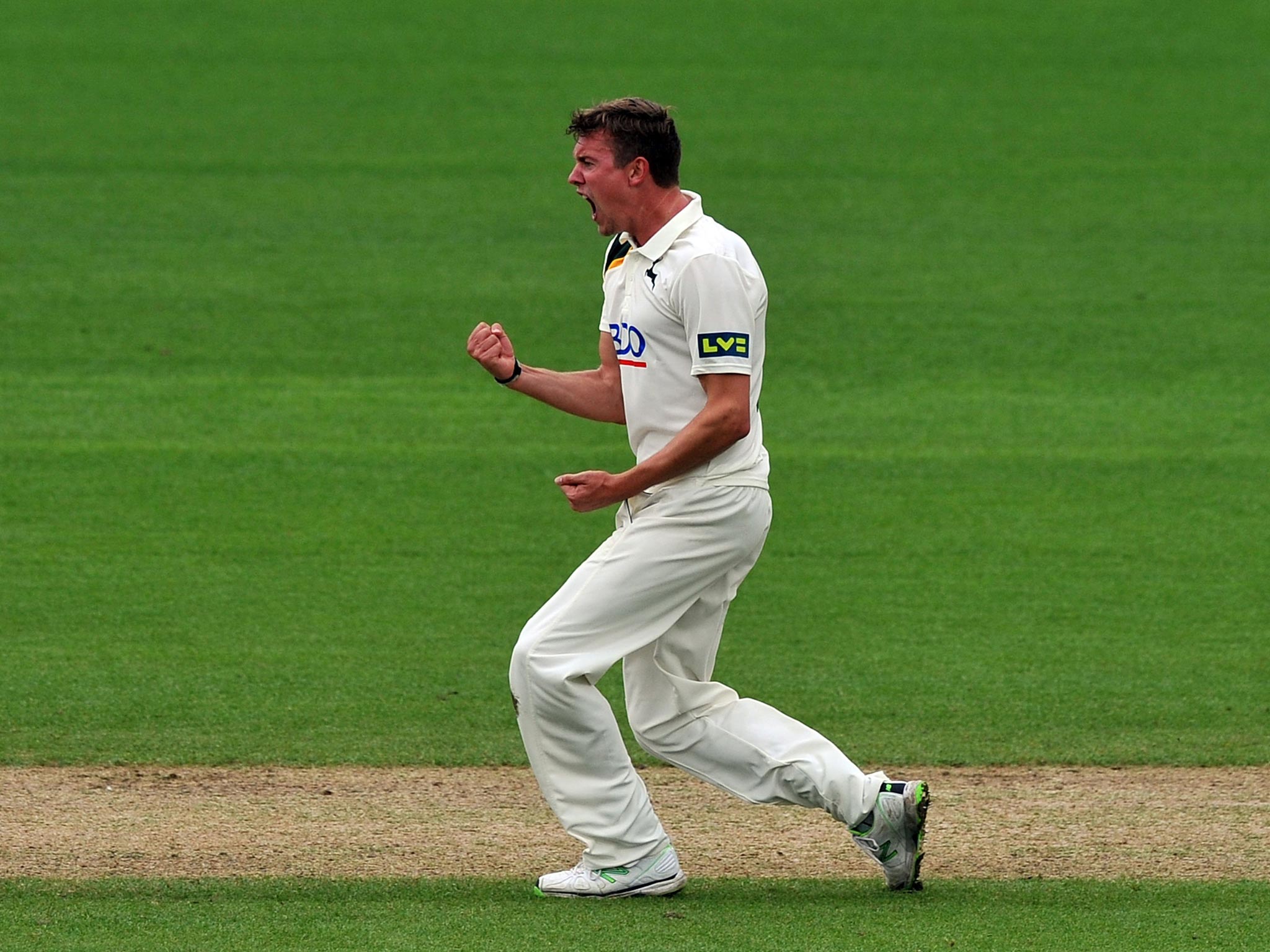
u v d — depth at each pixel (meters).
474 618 29.09
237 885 17.58
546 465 38.97
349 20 97.62
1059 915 16.75
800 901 17.19
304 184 67.81
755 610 29.62
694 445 16.47
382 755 22.64
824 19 99.12
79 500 35.66
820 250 59.84
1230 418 43.09
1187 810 20.55
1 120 76.00
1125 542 33.81
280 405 43.50
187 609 29.30
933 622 29.06
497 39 93.56
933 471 38.69
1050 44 93.75
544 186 68.38
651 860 17.19
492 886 17.64
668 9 101.00
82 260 57.16
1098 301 54.28
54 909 16.75
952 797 21.12
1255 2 102.12
